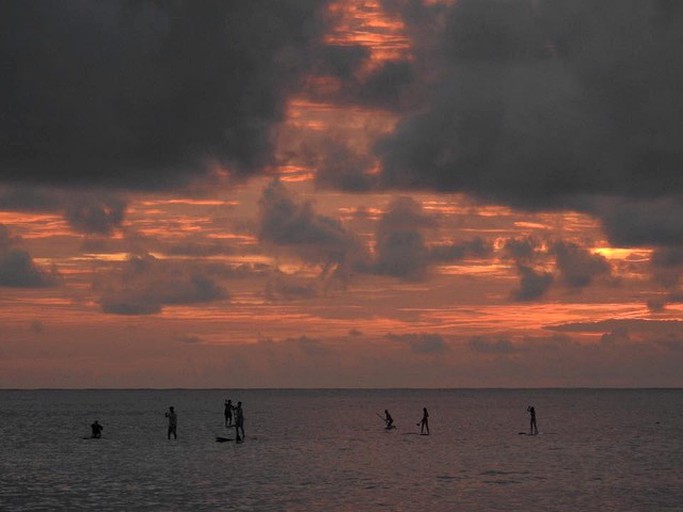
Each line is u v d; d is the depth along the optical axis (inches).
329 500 3132.4
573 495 3270.2
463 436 6766.7
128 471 4069.9
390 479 3750.0
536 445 5787.4
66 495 3275.1
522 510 2928.2
